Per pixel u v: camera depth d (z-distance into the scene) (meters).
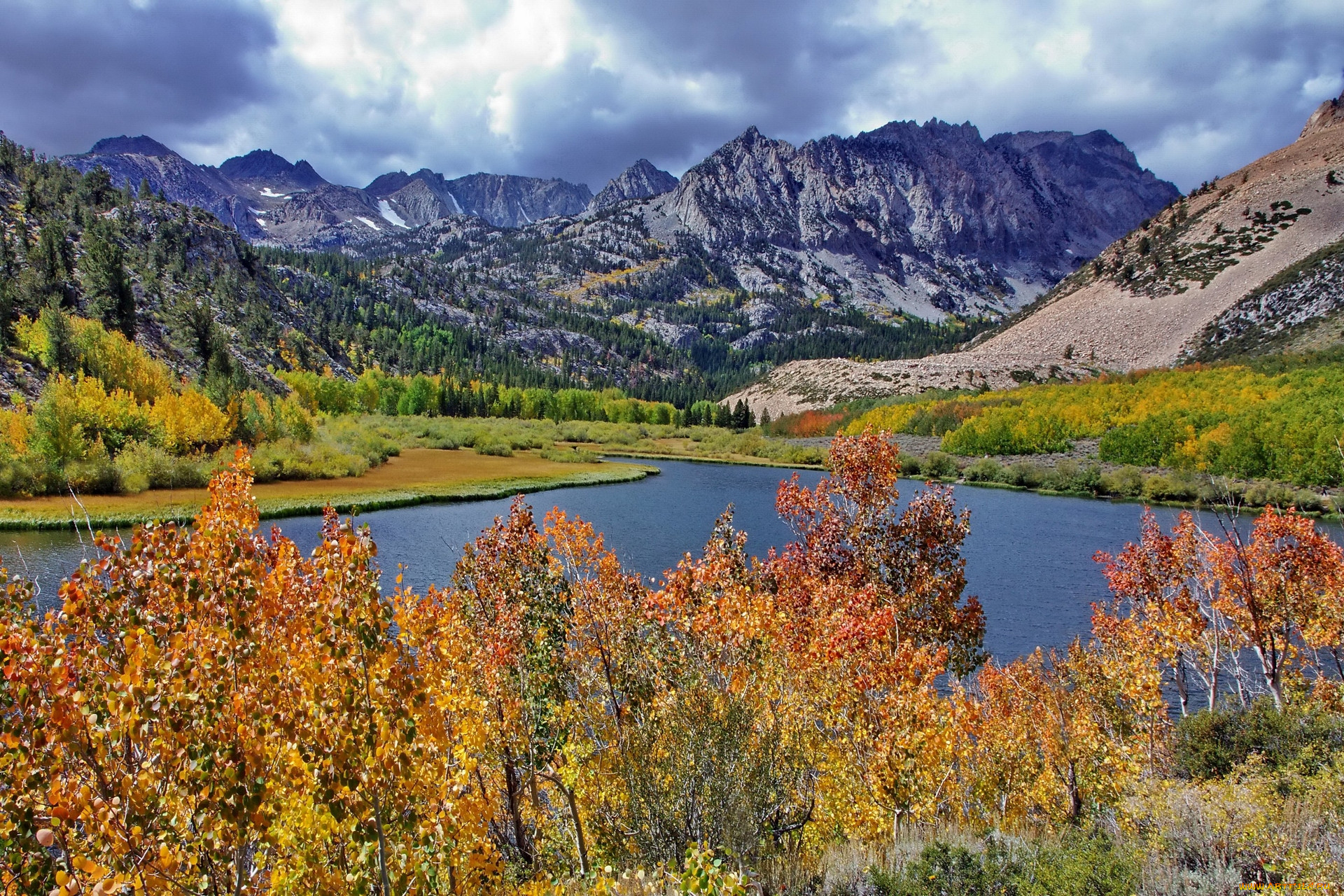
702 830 9.09
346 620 5.98
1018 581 41.22
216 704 5.77
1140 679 14.44
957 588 16.22
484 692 9.88
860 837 11.04
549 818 11.68
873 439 16.44
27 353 77.69
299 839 5.95
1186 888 7.32
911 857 9.14
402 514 55.38
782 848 10.34
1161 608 16.20
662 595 13.09
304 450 73.69
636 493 73.12
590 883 9.12
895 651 12.54
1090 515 65.38
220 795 5.58
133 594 6.23
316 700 5.78
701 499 70.00
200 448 67.81
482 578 12.86
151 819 5.32
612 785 10.98
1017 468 89.12
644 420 175.38
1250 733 12.34
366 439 88.81
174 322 115.12
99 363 75.88
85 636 5.84
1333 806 8.52
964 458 104.56
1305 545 14.62
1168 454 83.44
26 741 5.27
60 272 109.25
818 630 13.14
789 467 107.38
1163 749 13.59
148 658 5.58
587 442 134.25
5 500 48.06
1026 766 14.88
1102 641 17.94
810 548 16.78
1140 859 7.93
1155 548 17.14
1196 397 100.44
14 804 5.07
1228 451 73.81
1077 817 12.51
